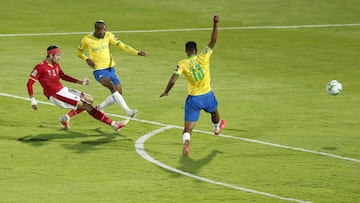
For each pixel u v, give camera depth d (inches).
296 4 3004.4
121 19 2696.9
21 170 1207.6
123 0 2997.0
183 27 2605.8
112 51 2257.6
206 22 2696.9
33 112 1599.4
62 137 1417.3
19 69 2004.2
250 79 1968.5
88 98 1434.5
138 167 1242.6
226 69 2076.8
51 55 1390.3
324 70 2091.5
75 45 2310.5
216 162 1283.2
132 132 1470.2
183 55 2234.3
